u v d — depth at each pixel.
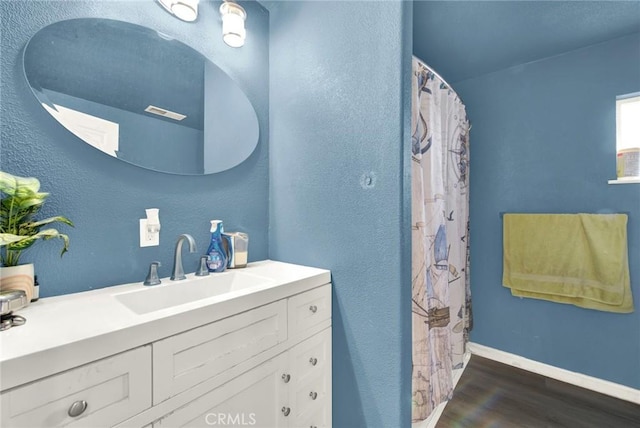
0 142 0.84
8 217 0.79
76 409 0.58
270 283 1.06
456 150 1.91
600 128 1.89
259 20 1.56
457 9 1.58
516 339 2.20
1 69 0.84
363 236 1.23
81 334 0.61
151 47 1.16
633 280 1.79
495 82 2.29
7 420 0.50
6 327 0.65
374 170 1.20
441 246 1.62
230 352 0.87
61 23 0.95
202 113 1.31
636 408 1.68
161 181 1.19
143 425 0.68
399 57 1.12
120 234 1.07
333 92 1.32
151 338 0.69
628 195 1.80
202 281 1.18
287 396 1.06
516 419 1.57
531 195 2.14
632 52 1.80
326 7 1.34
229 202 1.42
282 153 1.53
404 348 1.15
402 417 1.14
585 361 1.93
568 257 1.95
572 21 1.68
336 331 1.31
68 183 0.95
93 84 1.01
